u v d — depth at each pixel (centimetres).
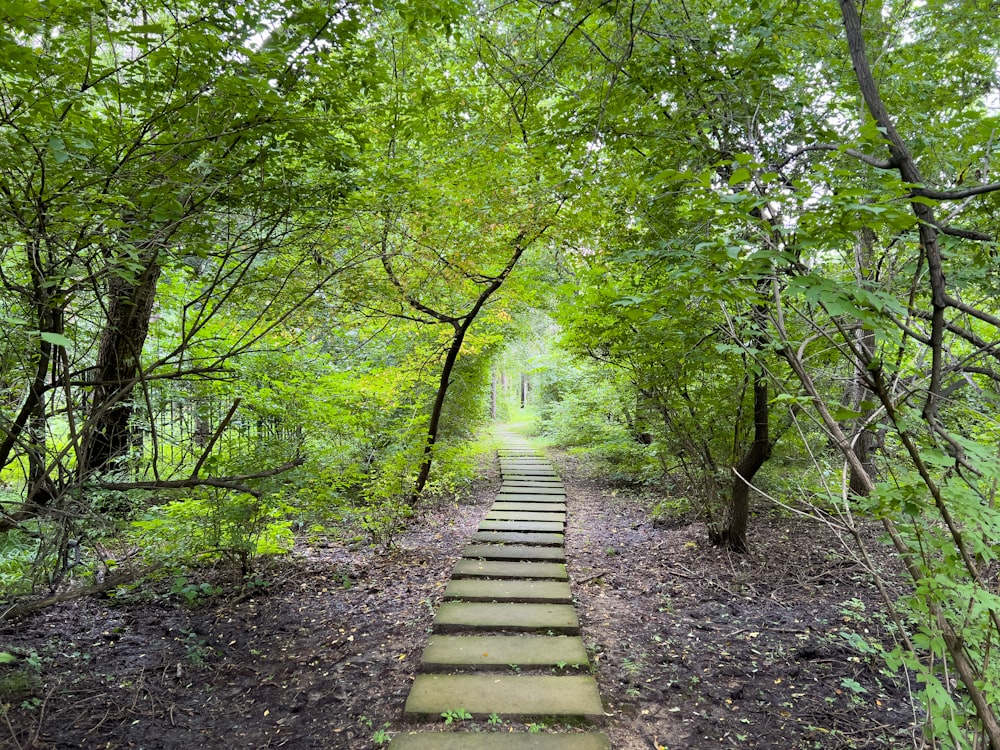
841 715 290
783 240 176
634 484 964
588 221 461
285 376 502
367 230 400
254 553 487
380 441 636
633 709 300
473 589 457
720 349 238
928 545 181
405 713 288
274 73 268
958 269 262
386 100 430
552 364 1457
